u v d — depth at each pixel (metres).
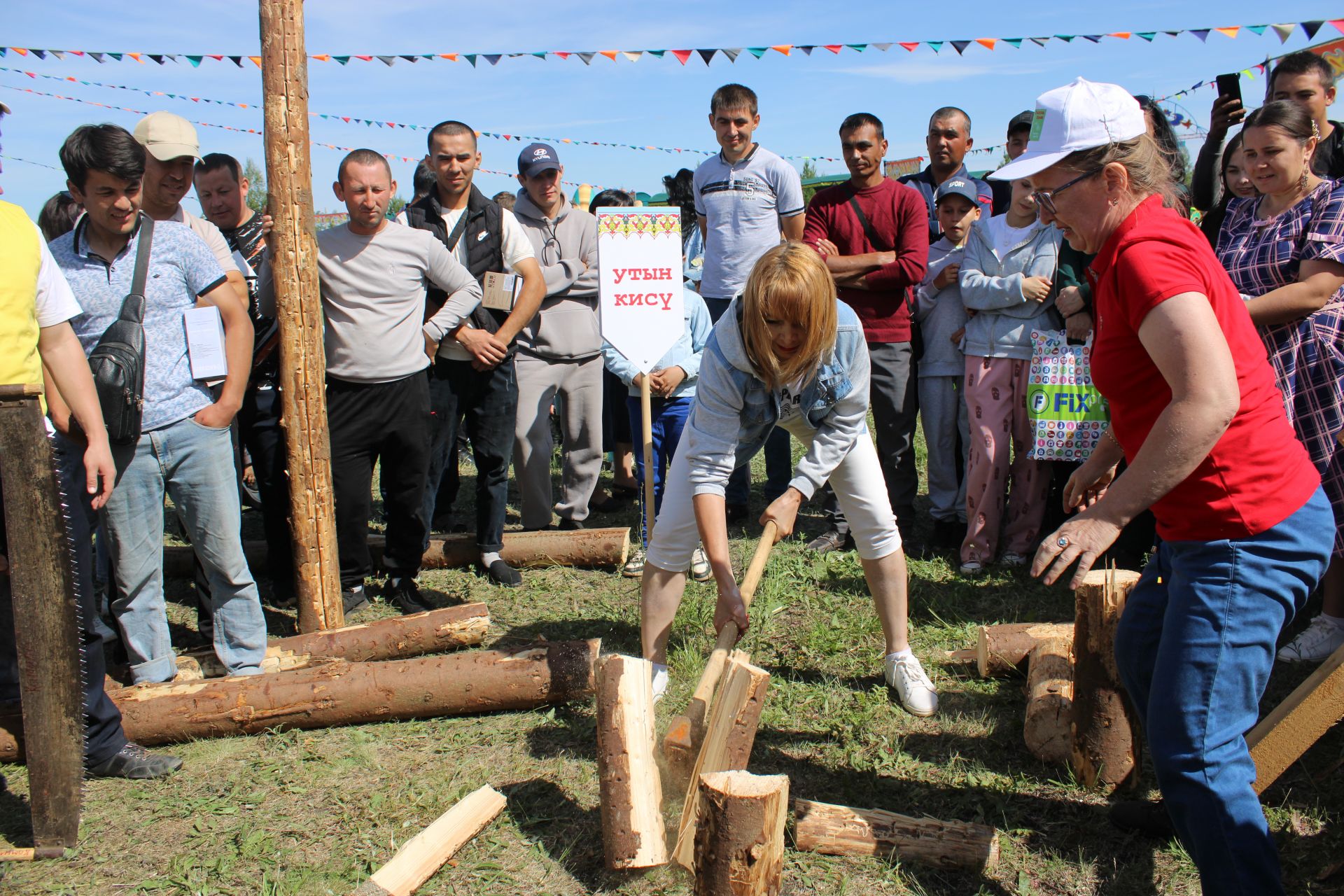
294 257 4.05
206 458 3.68
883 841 2.81
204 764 3.43
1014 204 5.06
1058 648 3.65
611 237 4.66
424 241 4.68
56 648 2.88
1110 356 2.18
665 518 3.47
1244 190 4.18
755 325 2.79
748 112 5.75
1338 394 3.64
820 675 4.05
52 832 2.93
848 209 5.50
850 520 3.65
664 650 3.69
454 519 6.67
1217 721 2.17
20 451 2.79
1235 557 2.13
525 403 5.78
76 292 3.46
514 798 3.16
